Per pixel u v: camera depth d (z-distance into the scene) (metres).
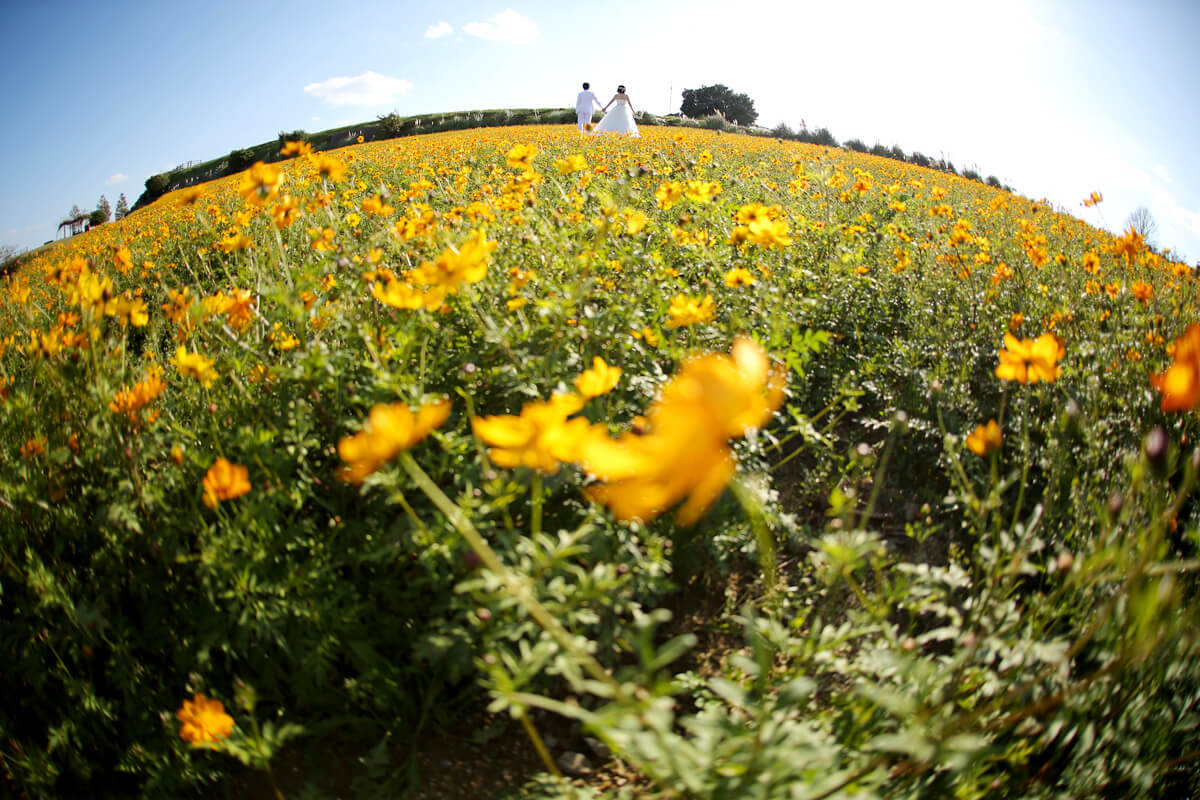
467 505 1.72
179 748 1.84
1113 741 1.58
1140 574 1.15
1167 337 3.48
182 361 2.08
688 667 2.08
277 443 2.17
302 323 2.31
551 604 1.52
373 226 4.32
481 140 16.33
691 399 0.82
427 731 1.95
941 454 2.89
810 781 1.20
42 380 2.49
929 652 2.05
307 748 1.92
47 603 1.95
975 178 18.61
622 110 20.23
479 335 2.55
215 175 37.38
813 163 9.34
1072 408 1.91
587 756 1.89
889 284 4.71
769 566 2.19
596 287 3.07
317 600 1.91
